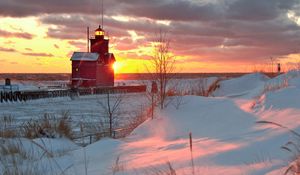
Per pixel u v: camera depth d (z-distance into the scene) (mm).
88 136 12734
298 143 5812
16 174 6754
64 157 8438
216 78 22828
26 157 8367
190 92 17453
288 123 7785
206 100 13781
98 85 67062
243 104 12336
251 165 5246
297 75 17016
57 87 66062
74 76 67375
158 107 13836
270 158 5438
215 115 11234
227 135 8062
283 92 11367
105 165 6941
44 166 7535
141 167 6148
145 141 10070
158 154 7176
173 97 14438
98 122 19641
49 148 9477
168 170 5602
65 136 11609
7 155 8422
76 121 21047
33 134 11398
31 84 79250
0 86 54406
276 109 10023
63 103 43375
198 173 5180
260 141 6508
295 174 4383
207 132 9742
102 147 9117
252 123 9180
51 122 12695
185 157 6277
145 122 12641
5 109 35875
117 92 59844
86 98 51344
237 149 6172
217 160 5797
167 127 11359
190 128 10641
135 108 28109
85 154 8586
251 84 21391
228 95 18078
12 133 11297
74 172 6793
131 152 8008
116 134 13234
